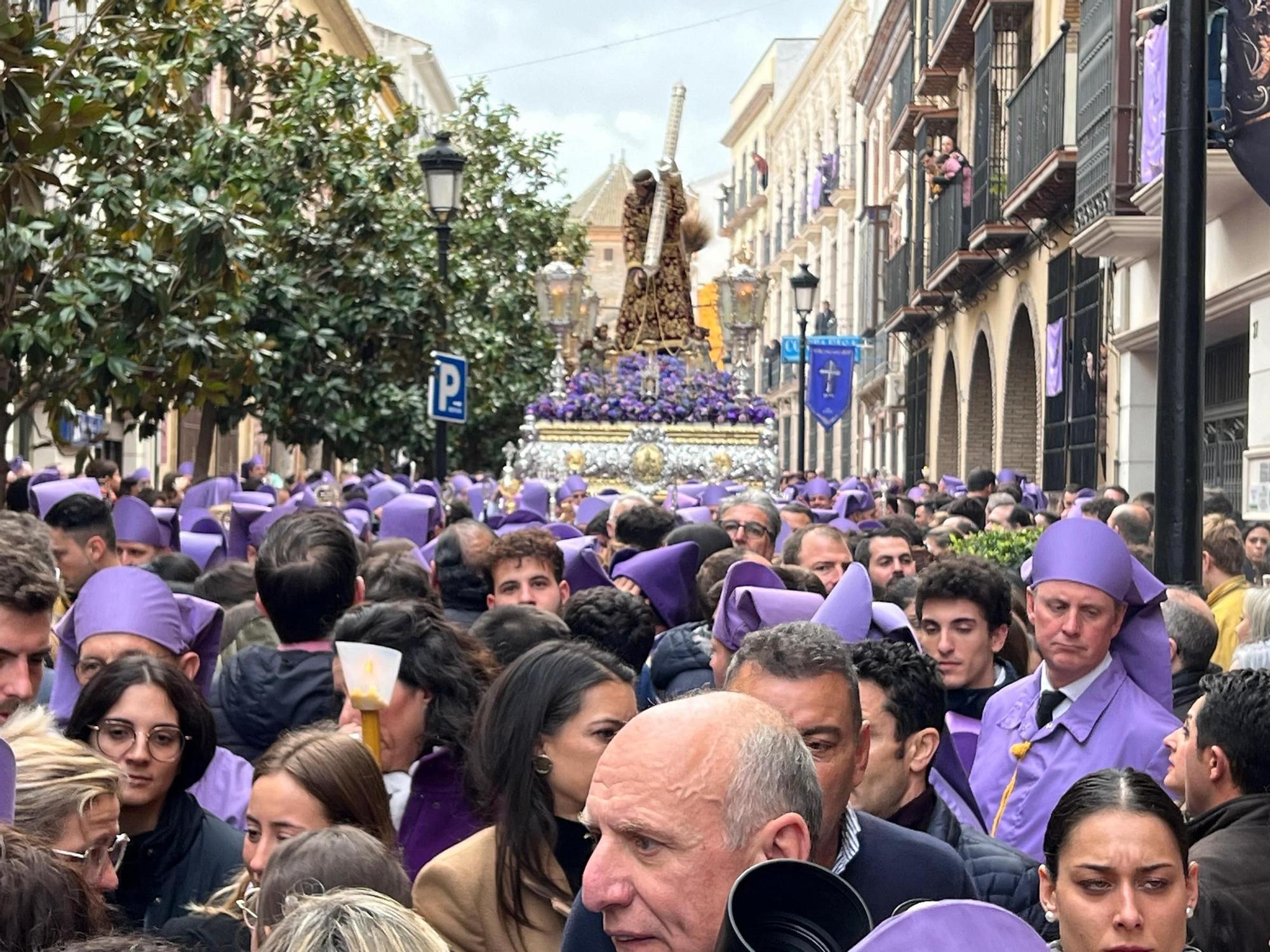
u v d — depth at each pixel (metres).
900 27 38.00
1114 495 13.98
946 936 1.70
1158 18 11.03
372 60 16.84
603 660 3.83
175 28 10.64
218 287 10.23
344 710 4.48
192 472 19.66
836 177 54.53
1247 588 8.01
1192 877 3.52
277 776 3.64
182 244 9.88
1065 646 5.02
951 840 4.05
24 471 16.28
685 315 23.69
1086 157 17.27
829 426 26.09
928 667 4.08
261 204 10.99
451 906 3.73
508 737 3.75
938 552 10.18
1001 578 5.77
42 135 7.16
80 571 7.32
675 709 2.67
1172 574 6.42
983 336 29.05
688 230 23.83
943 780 4.46
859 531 10.49
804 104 62.88
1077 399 21.16
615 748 2.65
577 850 3.75
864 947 1.70
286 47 15.39
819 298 57.91
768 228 71.75
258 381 11.57
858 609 4.58
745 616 4.90
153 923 4.06
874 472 34.31
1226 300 14.18
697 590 6.52
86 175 10.23
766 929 2.14
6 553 4.48
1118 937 3.34
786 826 2.60
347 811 3.66
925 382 35.16
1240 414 15.74
